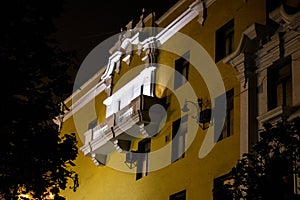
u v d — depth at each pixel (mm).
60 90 16016
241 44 21516
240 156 20766
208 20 25516
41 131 15797
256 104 21109
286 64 20484
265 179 14258
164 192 25234
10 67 15180
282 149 16297
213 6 25406
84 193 34188
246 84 21438
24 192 16000
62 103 16688
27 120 15461
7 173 15359
